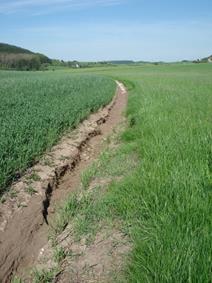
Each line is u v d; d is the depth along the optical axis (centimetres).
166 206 549
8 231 607
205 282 376
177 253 420
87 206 678
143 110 1470
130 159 916
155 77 5044
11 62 13850
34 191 749
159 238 467
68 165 966
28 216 664
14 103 1653
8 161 795
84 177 842
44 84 3116
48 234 627
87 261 518
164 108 1428
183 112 1294
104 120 1722
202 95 1958
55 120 1259
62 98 1911
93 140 1322
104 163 931
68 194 813
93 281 476
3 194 704
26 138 993
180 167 666
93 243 555
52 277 498
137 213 582
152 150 811
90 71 9538
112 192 677
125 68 11231
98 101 1955
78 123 1380
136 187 639
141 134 1107
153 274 408
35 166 879
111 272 480
